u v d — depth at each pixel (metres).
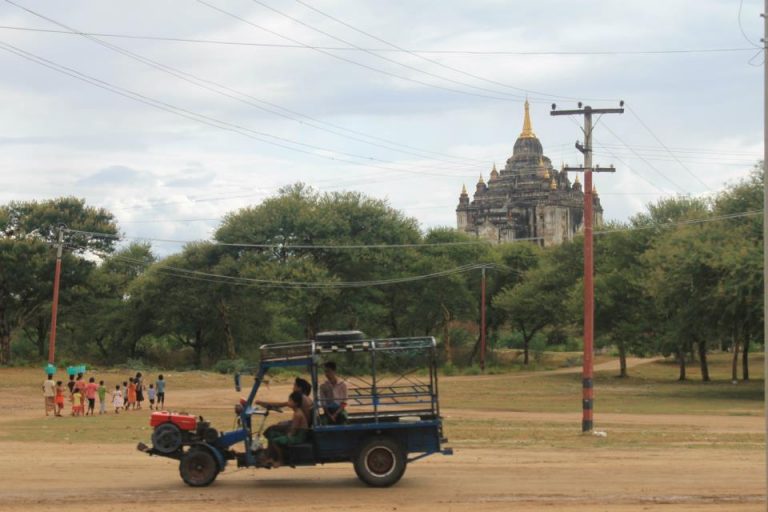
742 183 56.31
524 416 36.53
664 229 71.50
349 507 14.69
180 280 84.38
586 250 28.83
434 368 16.84
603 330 76.06
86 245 82.12
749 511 14.28
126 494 16.00
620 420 33.81
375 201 90.50
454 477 17.91
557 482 17.23
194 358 89.06
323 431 16.48
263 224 85.69
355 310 85.62
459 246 98.56
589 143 29.86
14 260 76.25
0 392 53.12
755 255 46.78
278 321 91.31
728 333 54.81
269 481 17.55
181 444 16.97
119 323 87.31
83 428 31.20
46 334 94.69
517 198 183.88
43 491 16.30
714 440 25.50
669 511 14.30
